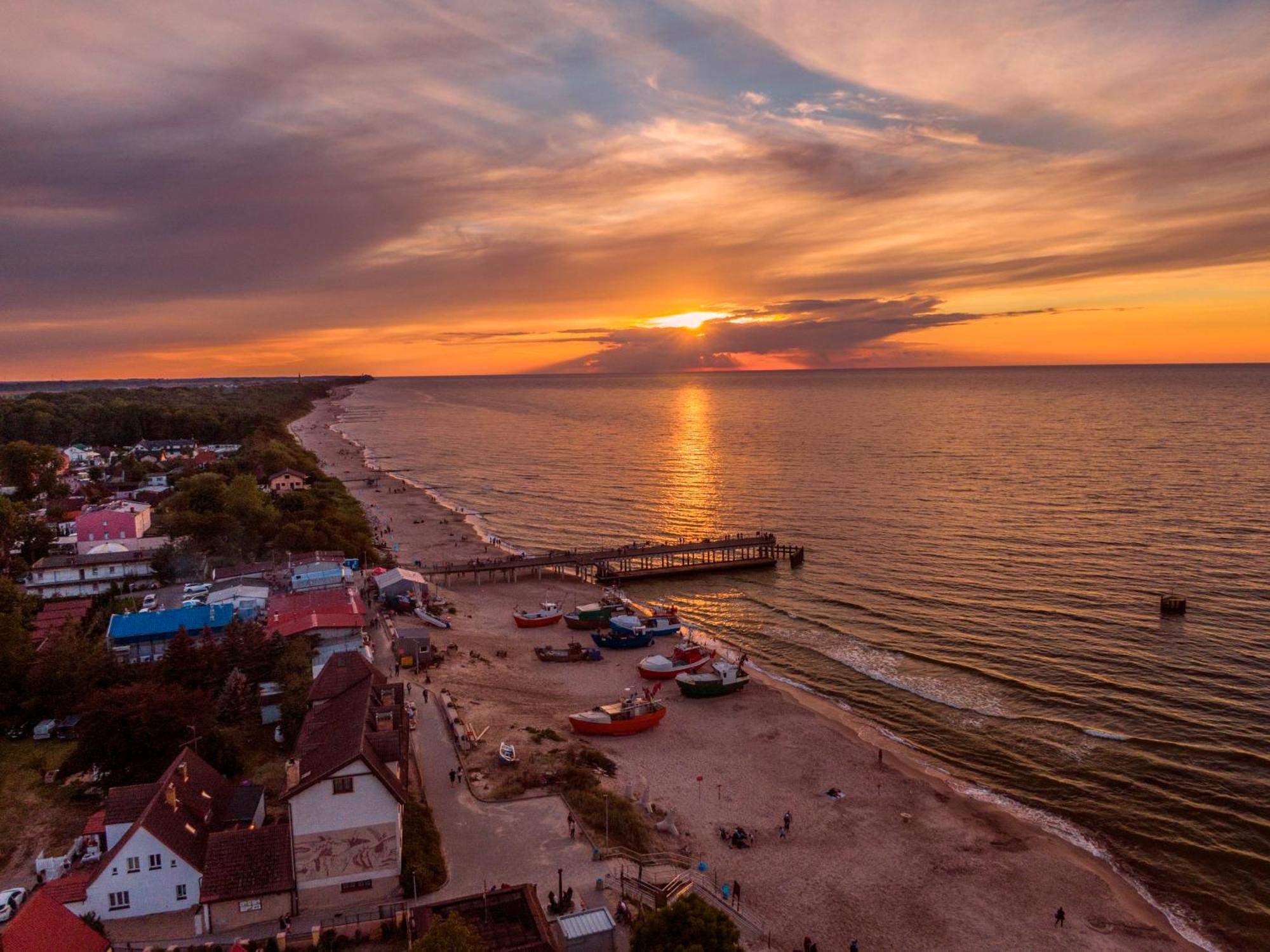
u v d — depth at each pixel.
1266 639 107.31
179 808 56.62
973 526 175.50
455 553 172.12
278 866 53.47
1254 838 67.00
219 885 52.00
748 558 160.12
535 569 161.25
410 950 42.12
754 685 102.00
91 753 67.94
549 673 106.00
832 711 94.31
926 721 90.19
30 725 80.69
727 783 78.12
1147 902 60.66
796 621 125.31
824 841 68.38
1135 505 187.88
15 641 87.56
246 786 64.38
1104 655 103.88
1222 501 187.88
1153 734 83.88
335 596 113.31
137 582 134.12
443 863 57.94
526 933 46.72
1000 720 89.25
